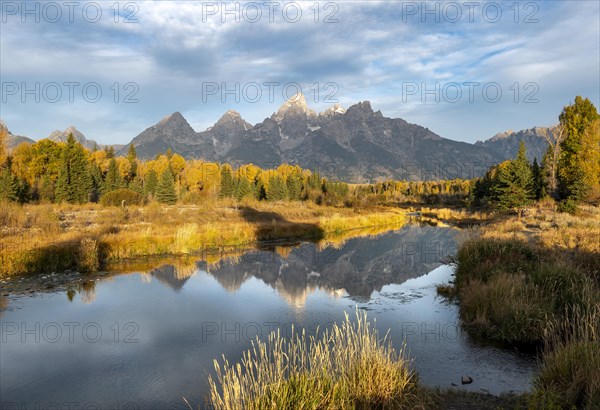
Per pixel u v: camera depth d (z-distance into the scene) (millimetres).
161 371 8492
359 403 6105
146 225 30094
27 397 7453
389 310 13102
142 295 14945
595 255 14320
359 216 46844
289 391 5980
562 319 9234
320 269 20812
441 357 8922
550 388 6082
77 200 53375
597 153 41688
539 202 43844
